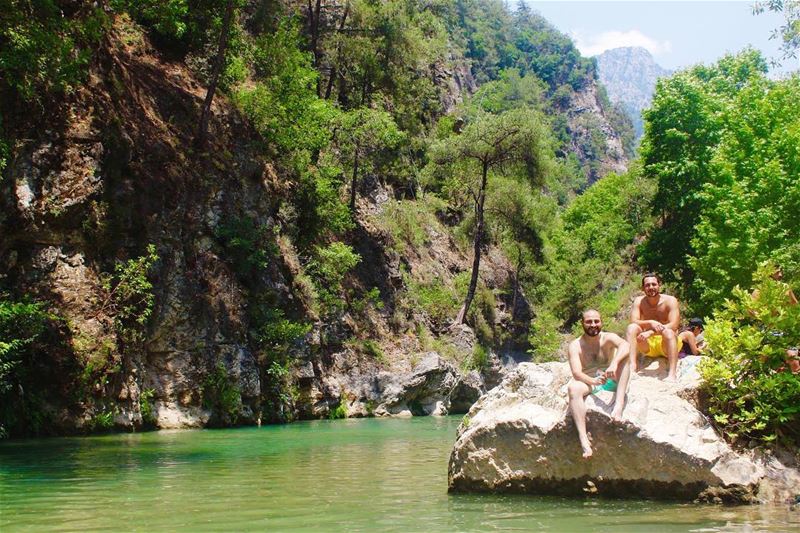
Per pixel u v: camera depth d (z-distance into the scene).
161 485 8.84
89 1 20.94
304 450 13.53
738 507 7.13
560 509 7.06
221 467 10.76
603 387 7.96
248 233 22.78
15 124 17.38
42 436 16.30
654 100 34.41
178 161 21.61
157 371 19.41
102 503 7.49
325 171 28.84
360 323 29.53
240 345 21.53
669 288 33.09
